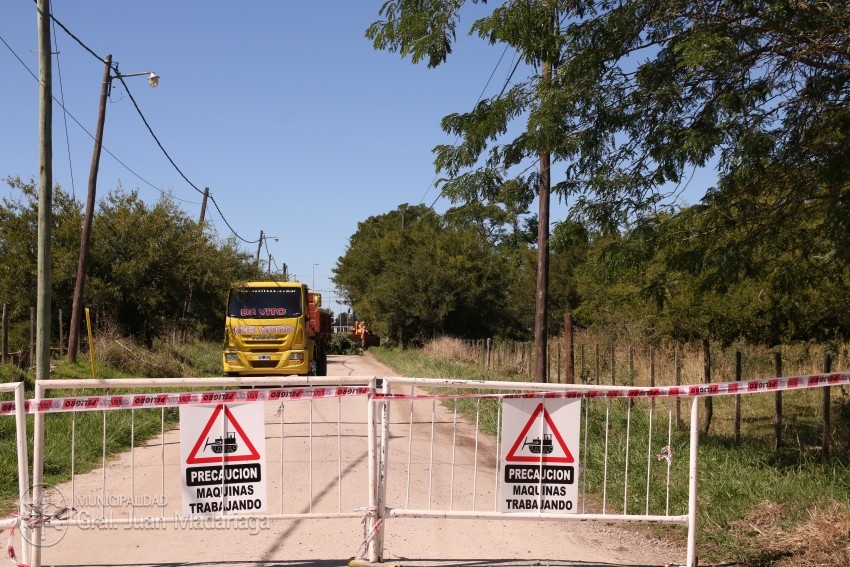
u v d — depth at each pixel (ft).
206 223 83.66
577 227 25.30
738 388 17.56
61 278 69.31
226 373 63.77
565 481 18.13
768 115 23.21
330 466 28.86
